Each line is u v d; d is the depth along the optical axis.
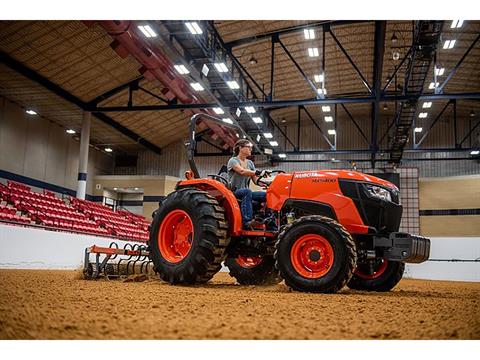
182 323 2.19
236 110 17.38
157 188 23.64
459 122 24.55
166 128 23.28
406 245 4.50
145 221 21.94
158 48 14.01
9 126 18.03
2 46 13.93
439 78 20.34
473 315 2.74
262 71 19.50
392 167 23.38
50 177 20.59
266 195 5.10
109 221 17.88
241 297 3.59
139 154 26.05
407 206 22.53
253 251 5.27
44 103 18.52
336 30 16.56
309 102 15.41
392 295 4.71
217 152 25.44
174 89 15.82
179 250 5.25
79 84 16.78
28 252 10.05
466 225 21.73
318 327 2.21
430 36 11.57
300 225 4.41
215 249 4.90
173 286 4.86
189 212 5.06
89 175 23.88
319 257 4.30
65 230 13.70
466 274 15.81
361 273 5.61
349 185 4.73
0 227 9.32
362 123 25.41
